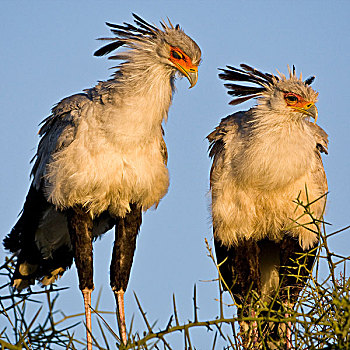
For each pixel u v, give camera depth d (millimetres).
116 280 10562
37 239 11336
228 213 11180
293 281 11219
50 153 10297
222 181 11203
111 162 9922
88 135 9930
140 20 10750
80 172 9898
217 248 11773
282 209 10977
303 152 10773
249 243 11352
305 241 11117
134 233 10641
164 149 10812
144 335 7535
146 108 10039
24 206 11148
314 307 7535
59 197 10133
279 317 8086
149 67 10133
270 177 10734
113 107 9938
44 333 7586
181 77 10688
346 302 6922
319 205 11172
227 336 7977
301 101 10633
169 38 10242
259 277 11391
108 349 7238
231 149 11211
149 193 10391
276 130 10695
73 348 7594
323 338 7180
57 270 11711
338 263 7926
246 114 11438
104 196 10125
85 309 10148
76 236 10281
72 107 10258
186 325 7211
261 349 8789
